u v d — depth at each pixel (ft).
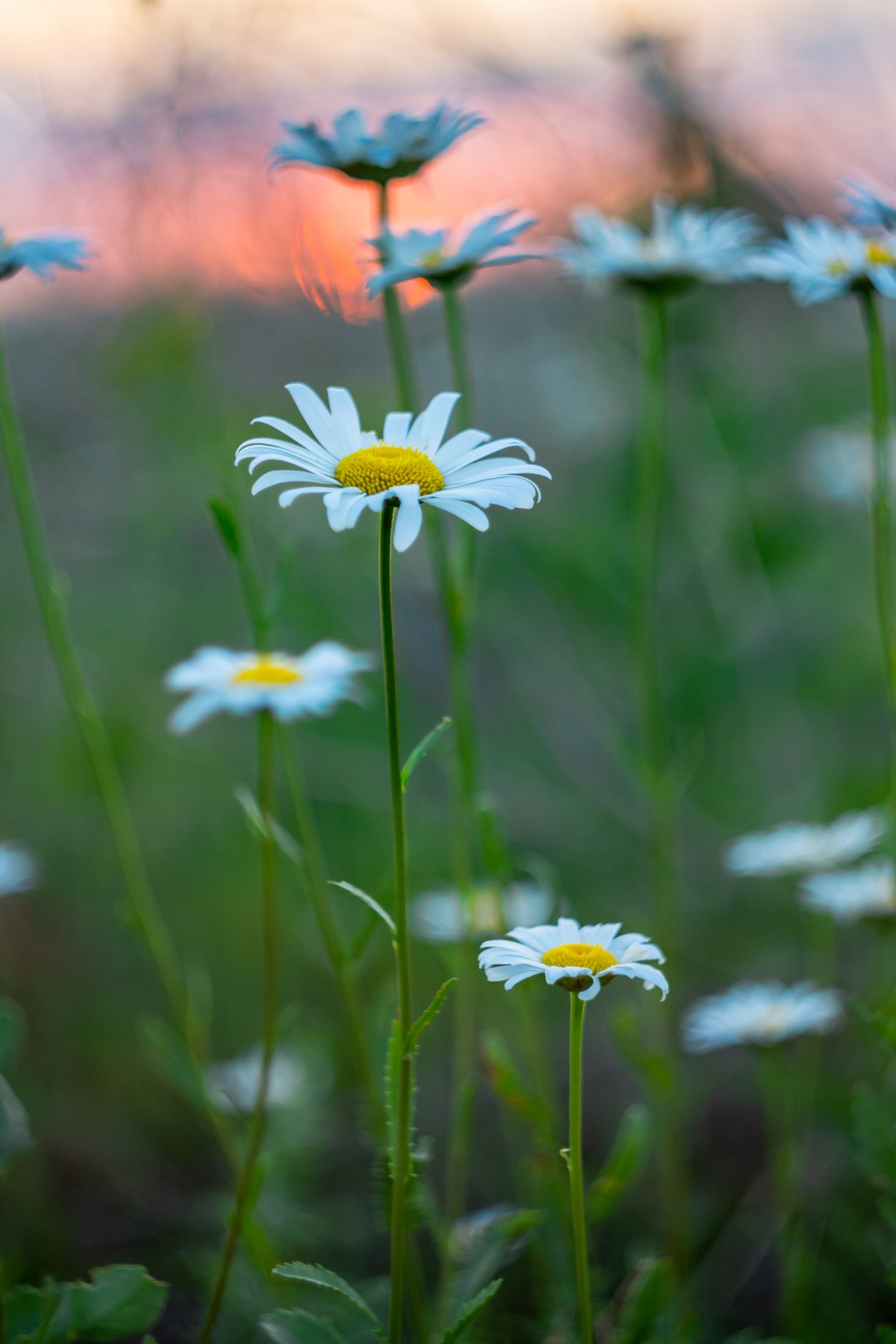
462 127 3.42
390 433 3.10
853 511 4.66
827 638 4.52
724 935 4.02
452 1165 3.41
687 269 3.55
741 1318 3.59
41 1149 3.72
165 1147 3.80
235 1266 3.53
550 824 4.19
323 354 4.29
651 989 3.65
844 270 3.36
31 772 4.17
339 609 4.48
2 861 3.61
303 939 3.94
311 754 4.14
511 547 4.67
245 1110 3.62
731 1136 3.78
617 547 4.73
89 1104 3.82
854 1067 3.76
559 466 4.99
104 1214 3.71
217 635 4.48
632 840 4.22
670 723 4.44
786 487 4.61
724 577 4.48
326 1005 3.92
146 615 4.51
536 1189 3.40
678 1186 3.57
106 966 3.97
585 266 3.57
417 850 4.08
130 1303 3.19
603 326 4.90
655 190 4.22
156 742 4.13
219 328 4.00
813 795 4.09
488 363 4.98
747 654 4.49
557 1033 3.92
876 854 3.87
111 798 3.41
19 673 4.27
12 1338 3.15
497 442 3.09
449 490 3.04
